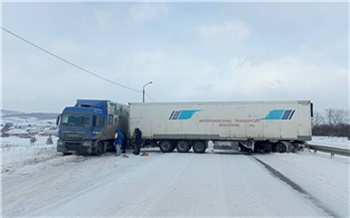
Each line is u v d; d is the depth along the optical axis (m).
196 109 22.70
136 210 7.01
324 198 8.25
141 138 22.67
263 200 7.98
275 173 12.68
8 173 12.55
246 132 21.95
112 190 9.16
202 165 15.18
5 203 7.69
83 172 12.84
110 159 18.12
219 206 7.36
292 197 8.33
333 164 15.84
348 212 6.95
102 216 6.57
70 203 7.63
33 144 31.88
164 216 6.57
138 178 11.27
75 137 19.47
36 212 6.88
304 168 14.25
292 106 21.61
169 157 19.41
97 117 19.95
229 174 12.28
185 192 8.88
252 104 22.02
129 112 23.44
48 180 10.93
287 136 21.52
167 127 22.95
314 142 41.00
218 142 22.58
